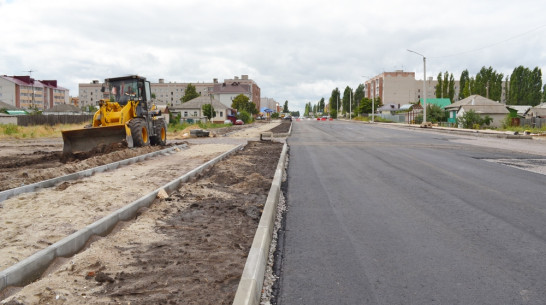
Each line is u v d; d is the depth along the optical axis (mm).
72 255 4562
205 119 70312
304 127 50188
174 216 6344
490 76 85750
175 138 28531
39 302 3316
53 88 129875
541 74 81812
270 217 5621
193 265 4211
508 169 11812
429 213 6695
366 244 5141
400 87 127688
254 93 150125
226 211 6699
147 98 17797
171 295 3479
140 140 15984
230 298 3434
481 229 5754
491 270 4266
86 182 9195
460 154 16109
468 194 8219
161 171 11203
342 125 57938
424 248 4965
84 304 3293
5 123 39281
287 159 14805
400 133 33562
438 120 55625
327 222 6195
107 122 15930
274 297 3674
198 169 10992
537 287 3844
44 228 5508
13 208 6641
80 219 5988
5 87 111562
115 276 3879
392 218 6395
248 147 20609
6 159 15211
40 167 12594
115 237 5141
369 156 15602
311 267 4395
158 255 4508
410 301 3566
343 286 3898
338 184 9516
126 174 10578
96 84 152750
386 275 4152
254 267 3801
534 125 39531
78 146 15352
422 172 11305
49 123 42719
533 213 6645
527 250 4871
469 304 3506
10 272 3627
